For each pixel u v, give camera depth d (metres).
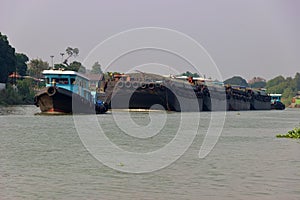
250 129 70.81
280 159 37.59
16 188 26.27
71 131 59.47
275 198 24.53
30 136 52.94
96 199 24.12
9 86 157.62
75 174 30.44
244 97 181.88
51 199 24.11
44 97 87.31
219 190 26.20
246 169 32.84
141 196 24.81
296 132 57.19
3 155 38.28
